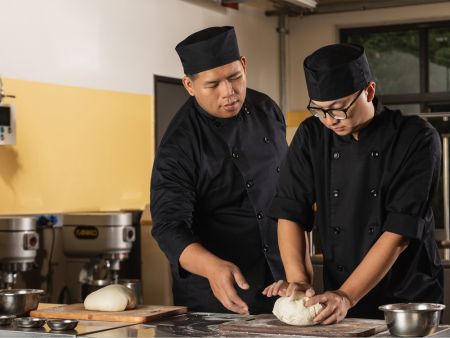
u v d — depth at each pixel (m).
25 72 5.13
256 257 2.96
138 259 5.59
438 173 2.55
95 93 5.71
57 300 5.12
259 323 2.30
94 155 5.66
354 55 2.41
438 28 8.03
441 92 8.01
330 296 2.26
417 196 2.45
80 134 5.55
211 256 2.54
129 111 6.04
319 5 8.06
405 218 2.44
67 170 5.42
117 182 5.88
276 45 8.23
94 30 5.73
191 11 6.84
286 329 2.17
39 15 5.25
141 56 6.21
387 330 2.20
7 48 5.00
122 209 5.91
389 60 8.27
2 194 4.91
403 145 2.51
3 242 4.44
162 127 6.53
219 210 2.97
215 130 2.92
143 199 6.16
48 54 5.32
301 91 8.35
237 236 2.96
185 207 2.82
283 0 7.42
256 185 2.94
